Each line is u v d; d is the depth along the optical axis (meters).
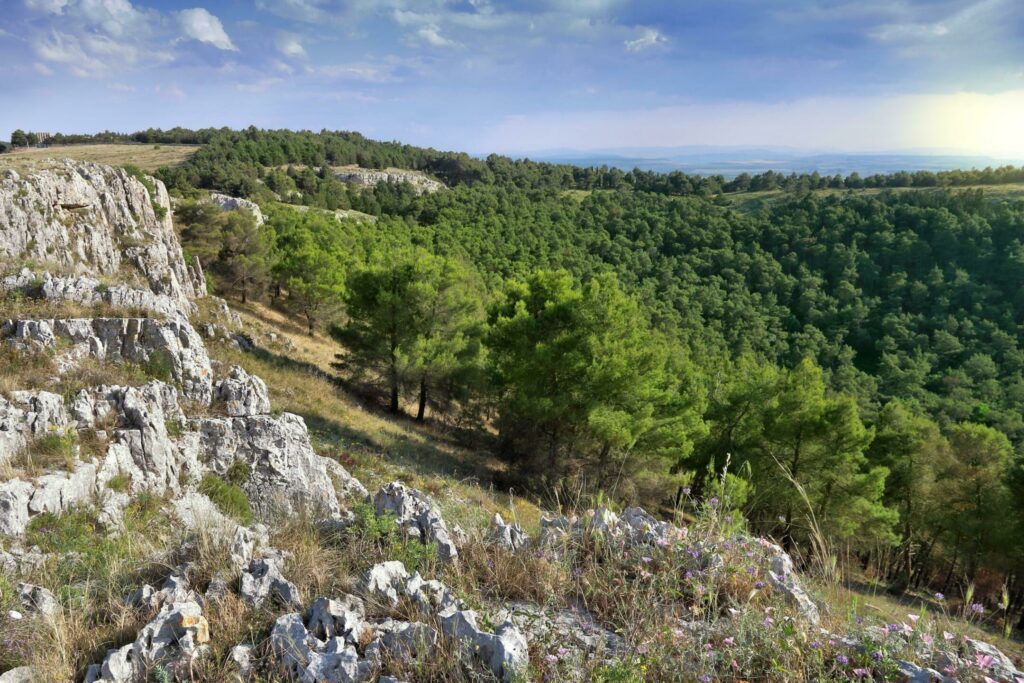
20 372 9.38
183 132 172.88
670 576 3.82
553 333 20.66
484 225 122.00
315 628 3.21
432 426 28.20
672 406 22.08
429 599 3.54
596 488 18.00
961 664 3.03
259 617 3.36
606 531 4.46
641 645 3.06
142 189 36.56
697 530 4.28
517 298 24.17
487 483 19.75
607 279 20.52
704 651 3.08
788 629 3.17
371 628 3.22
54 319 11.09
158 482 8.88
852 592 4.34
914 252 106.94
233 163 133.00
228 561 3.93
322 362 34.03
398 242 88.88
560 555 4.32
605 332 20.05
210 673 2.94
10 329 10.59
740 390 26.58
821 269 113.12
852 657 3.15
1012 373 82.94
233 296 48.66
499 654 2.89
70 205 28.45
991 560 22.23
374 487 14.42
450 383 28.67
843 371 82.25
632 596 3.56
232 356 23.91
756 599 3.71
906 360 86.56
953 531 23.95
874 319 99.56
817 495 22.06
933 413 71.75
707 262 115.69
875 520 20.77
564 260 104.62
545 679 2.82
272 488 10.63
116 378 10.16
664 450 20.44
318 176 163.88
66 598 3.81
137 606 3.58
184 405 11.12
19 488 6.67
